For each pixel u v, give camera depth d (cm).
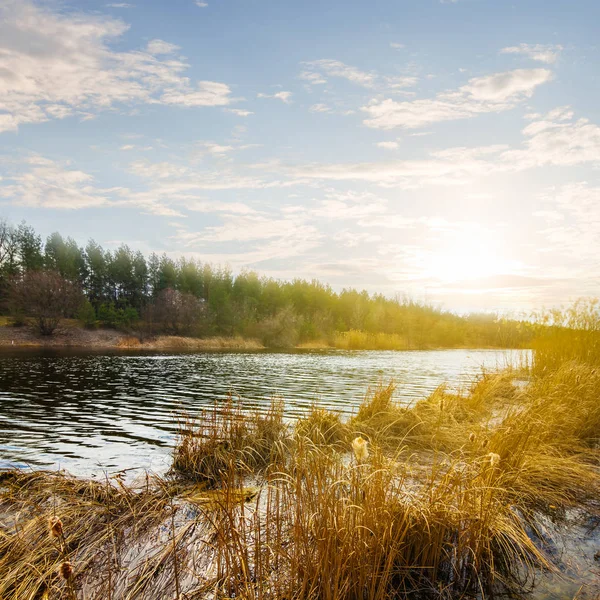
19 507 516
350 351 4803
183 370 2380
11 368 2345
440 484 446
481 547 404
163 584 373
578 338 1398
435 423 836
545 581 378
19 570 387
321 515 363
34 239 6084
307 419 869
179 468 702
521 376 1413
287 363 2931
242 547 358
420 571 392
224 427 782
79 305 5338
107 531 457
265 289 7288
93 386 1728
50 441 896
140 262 6825
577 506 519
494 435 612
